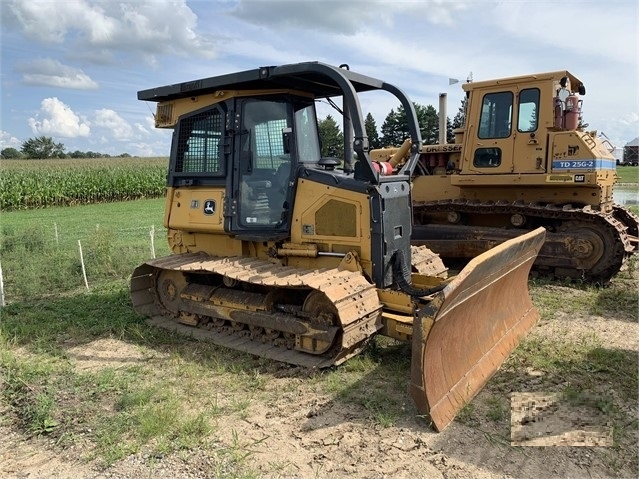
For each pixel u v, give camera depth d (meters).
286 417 4.26
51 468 3.60
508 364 5.19
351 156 6.20
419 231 9.69
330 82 5.69
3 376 5.00
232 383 4.88
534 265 8.87
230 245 6.47
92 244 10.59
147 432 3.95
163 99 6.64
